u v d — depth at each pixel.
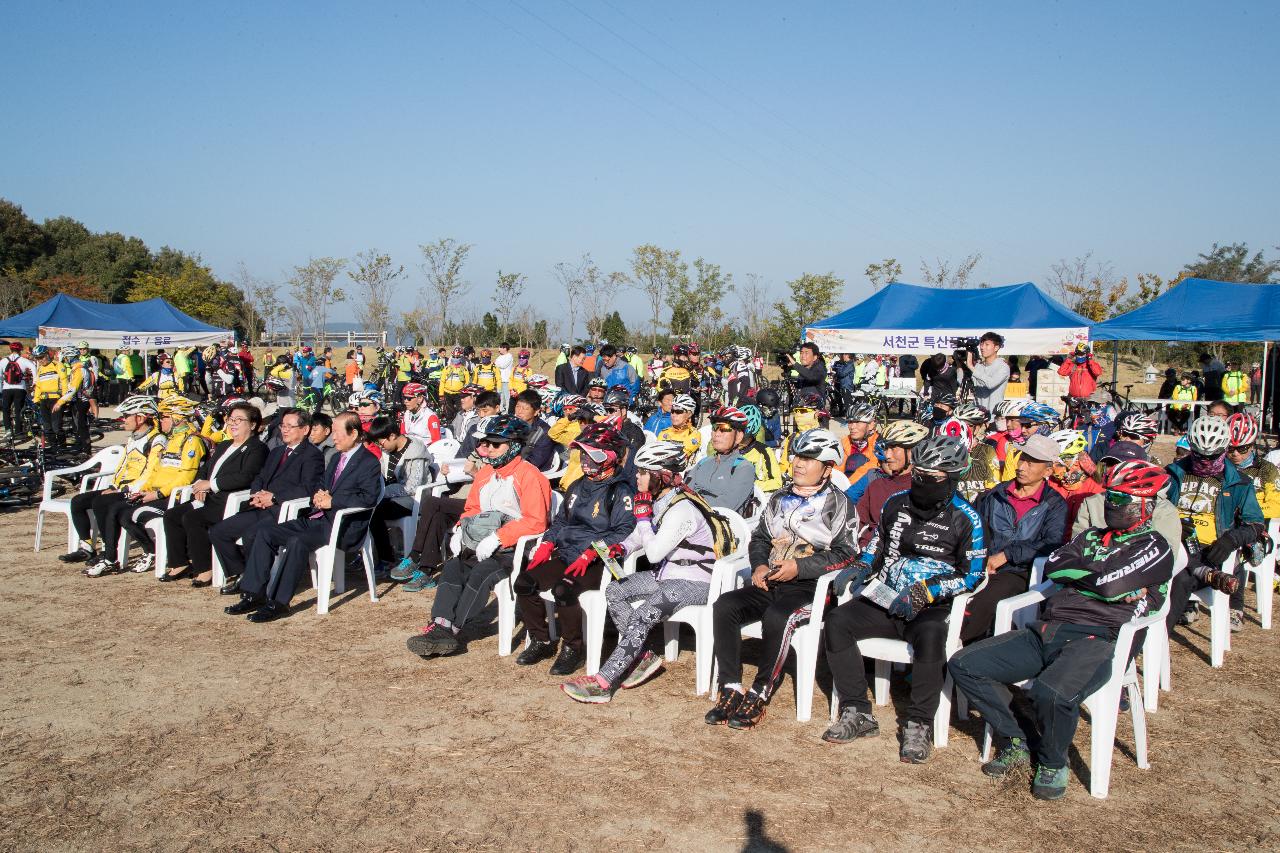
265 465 7.40
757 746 4.57
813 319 38.09
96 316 26.27
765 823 3.82
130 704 5.01
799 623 4.86
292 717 4.86
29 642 6.01
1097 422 10.87
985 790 4.14
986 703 4.23
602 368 19.30
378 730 4.71
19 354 17.48
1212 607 5.67
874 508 5.42
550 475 8.31
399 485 7.82
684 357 18.89
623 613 5.25
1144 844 3.68
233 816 3.85
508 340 46.16
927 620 4.52
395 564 7.89
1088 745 4.61
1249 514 5.81
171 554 7.48
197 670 5.53
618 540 5.54
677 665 5.77
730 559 5.35
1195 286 19.61
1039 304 15.98
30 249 58.69
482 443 6.25
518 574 5.79
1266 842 3.70
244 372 29.06
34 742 4.53
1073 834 3.76
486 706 5.04
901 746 4.57
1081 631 4.18
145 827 3.75
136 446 8.03
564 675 5.53
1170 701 5.16
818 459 5.04
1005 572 5.11
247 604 6.59
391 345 46.50
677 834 3.73
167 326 27.09
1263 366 20.64
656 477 5.47
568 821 3.83
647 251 43.31
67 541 8.96
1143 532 4.19
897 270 38.00
